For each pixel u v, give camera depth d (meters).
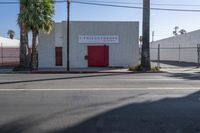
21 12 32.38
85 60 38.19
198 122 9.11
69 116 9.79
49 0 33.16
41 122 9.04
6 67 39.38
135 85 17.73
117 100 12.55
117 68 36.44
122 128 8.48
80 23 37.94
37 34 34.72
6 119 9.39
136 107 11.17
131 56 38.34
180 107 11.20
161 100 12.58
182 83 18.84
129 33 38.25
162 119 9.45
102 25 38.06
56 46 38.00
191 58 51.41
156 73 28.92
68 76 24.89
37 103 11.88
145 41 31.95
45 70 32.56
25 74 27.80
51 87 16.67
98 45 38.19
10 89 15.84
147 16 32.00
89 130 8.29
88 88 16.28
